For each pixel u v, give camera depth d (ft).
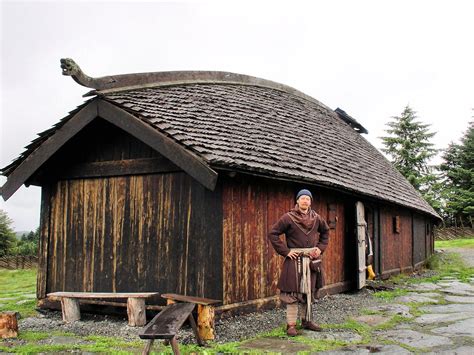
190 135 21.43
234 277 22.39
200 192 21.66
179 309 16.70
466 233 105.81
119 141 24.71
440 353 16.05
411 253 49.16
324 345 17.47
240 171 21.17
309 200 19.48
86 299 24.23
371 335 19.08
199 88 32.37
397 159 131.03
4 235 106.01
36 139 24.93
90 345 18.03
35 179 27.04
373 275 36.14
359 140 51.49
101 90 23.62
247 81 40.19
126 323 22.07
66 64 21.39
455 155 130.93
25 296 33.78
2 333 19.65
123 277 23.71
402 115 134.10
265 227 24.84
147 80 28.17
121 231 24.11
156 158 23.26
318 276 20.02
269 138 27.81
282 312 23.99
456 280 39.24
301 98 48.01
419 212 49.65
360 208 34.71
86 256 25.16
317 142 34.73
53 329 21.47
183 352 16.65
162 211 22.89
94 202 25.30
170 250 22.36
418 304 26.63
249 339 18.56
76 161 26.02
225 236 22.06
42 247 26.71
